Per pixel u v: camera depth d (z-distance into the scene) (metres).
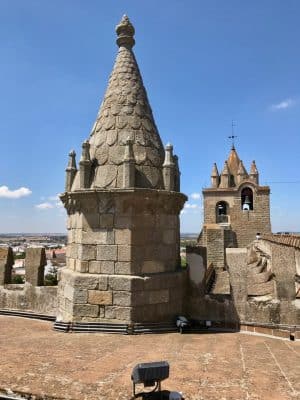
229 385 5.70
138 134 10.33
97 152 10.16
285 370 6.41
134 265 9.20
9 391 5.38
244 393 5.41
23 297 11.71
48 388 5.44
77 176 10.38
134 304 8.98
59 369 6.28
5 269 12.16
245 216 53.19
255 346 8.04
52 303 11.14
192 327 9.67
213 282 15.23
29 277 11.70
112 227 9.32
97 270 9.35
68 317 9.52
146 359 6.88
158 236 9.70
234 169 58.88
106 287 9.12
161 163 10.41
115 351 7.41
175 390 5.45
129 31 11.62
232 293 9.62
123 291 9.02
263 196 53.09
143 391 5.33
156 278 9.33
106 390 5.39
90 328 8.99
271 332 9.02
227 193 54.09
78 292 9.27
